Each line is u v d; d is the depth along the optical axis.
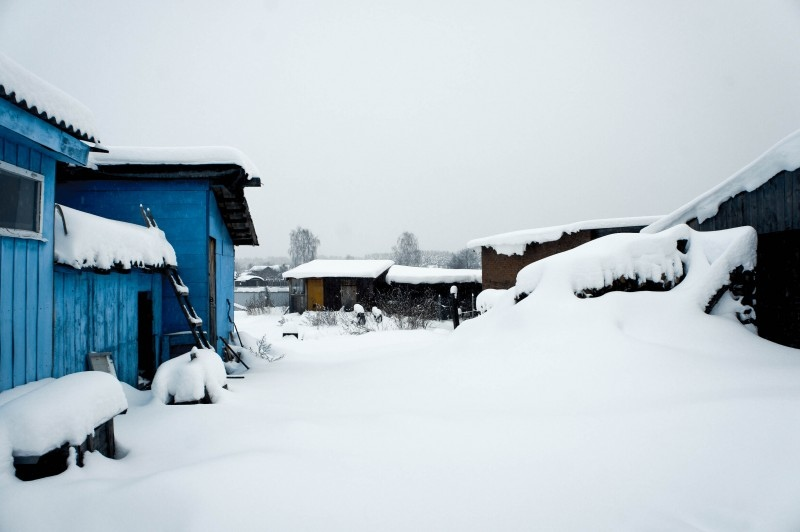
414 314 20.17
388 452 3.19
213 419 4.21
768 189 6.12
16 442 2.54
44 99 3.50
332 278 27.97
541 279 6.49
